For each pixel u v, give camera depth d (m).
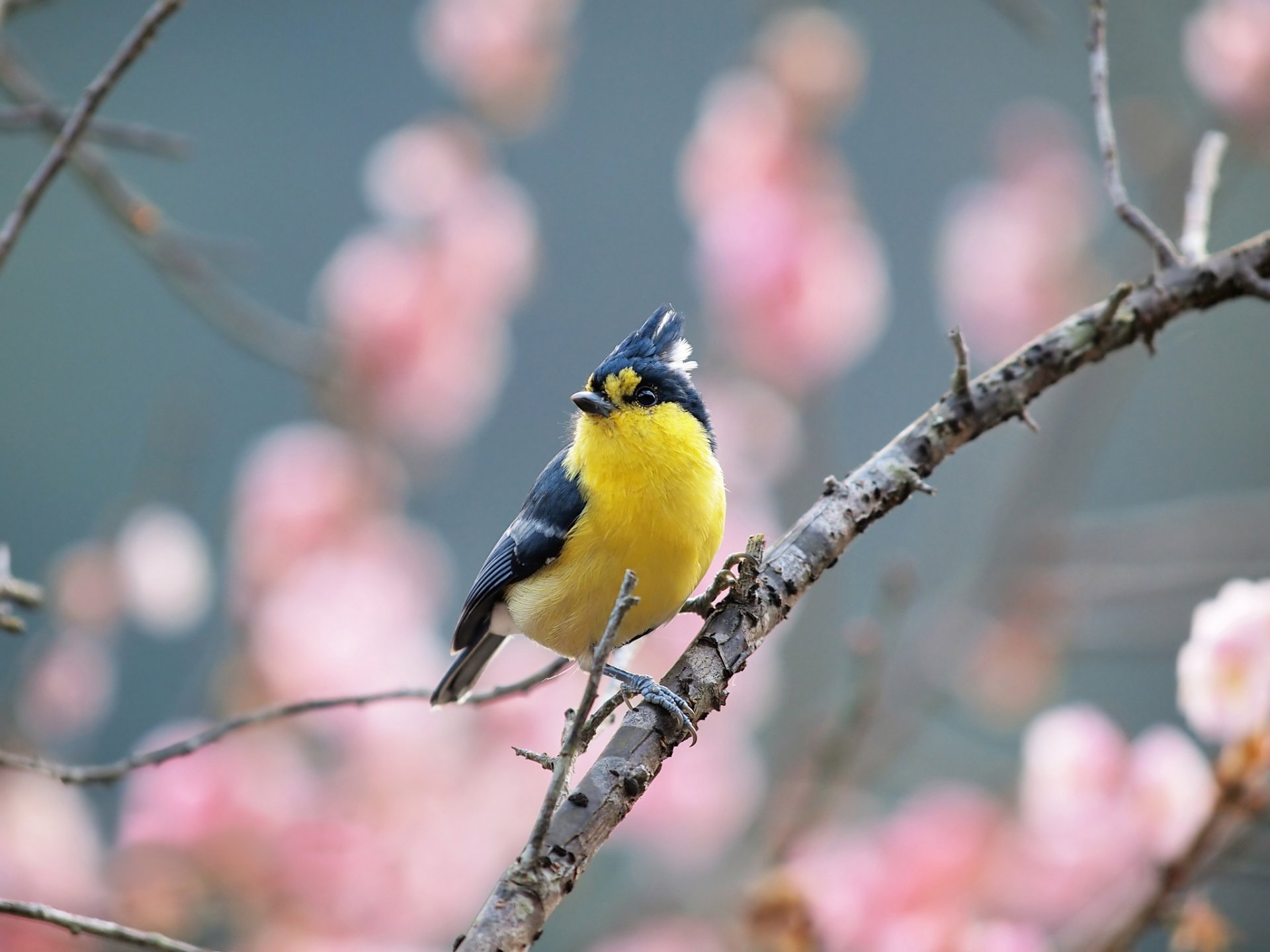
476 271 12.60
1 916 9.53
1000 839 9.97
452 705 7.30
